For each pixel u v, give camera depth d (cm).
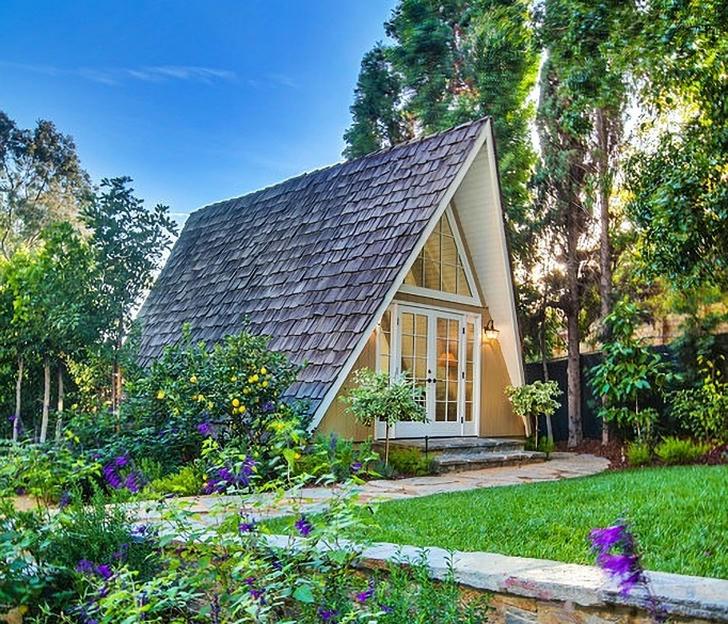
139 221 1043
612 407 1137
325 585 311
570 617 296
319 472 765
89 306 1006
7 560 376
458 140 1084
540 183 1395
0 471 488
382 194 1118
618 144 1225
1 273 1166
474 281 1234
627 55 732
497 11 884
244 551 314
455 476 893
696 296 1095
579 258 1388
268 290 1149
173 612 347
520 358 1252
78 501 443
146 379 906
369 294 959
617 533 251
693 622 264
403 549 372
